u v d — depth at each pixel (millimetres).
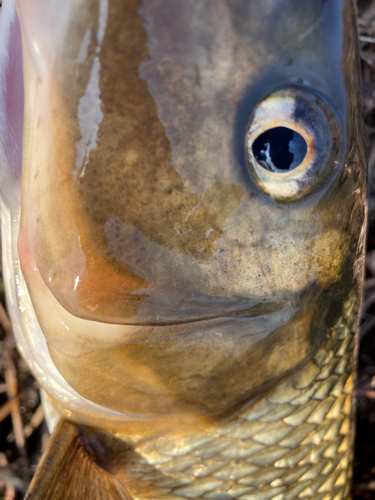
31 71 57
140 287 60
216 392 72
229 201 59
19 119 65
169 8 55
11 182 68
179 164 56
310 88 59
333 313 76
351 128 65
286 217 62
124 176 56
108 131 55
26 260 64
